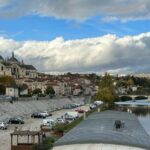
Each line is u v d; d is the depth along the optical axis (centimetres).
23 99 16862
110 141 4028
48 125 10275
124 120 6462
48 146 6100
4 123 10469
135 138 4453
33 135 6856
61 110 18925
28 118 13850
